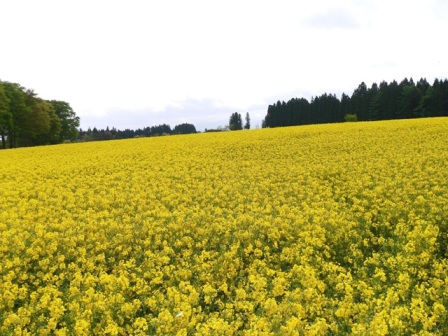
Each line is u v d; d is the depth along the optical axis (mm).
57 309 8141
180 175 24141
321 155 28828
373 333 6586
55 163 30000
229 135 44844
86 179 23984
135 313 8516
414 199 15836
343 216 13836
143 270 10633
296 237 12672
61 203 17953
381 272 9250
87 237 13195
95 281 9883
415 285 8914
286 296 8203
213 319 7191
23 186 22109
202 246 12070
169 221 14766
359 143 32250
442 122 42094
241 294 8422
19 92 68688
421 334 6805
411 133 35406
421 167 21969
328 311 7848
